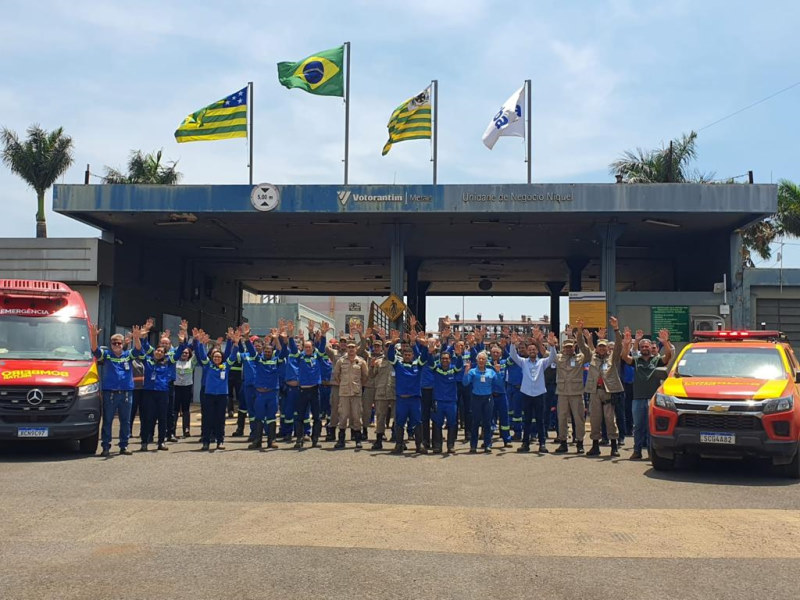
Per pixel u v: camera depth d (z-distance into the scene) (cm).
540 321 6981
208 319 3756
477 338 1717
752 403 1085
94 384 1313
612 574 615
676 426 1115
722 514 833
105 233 2611
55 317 1397
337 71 2439
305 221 2527
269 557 655
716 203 2230
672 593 570
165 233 2778
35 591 567
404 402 1369
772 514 835
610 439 1355
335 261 3459
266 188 2275
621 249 3064
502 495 941
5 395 1241
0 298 1394
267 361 1411
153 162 3925
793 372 1200
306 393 1439
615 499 921
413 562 643
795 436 1075
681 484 1043
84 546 690
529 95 2417
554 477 1096
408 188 2266
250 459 1259
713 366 1230
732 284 2553
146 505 863
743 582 596
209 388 1390
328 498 912
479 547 692
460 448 1475
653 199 2236
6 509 840
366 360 1517
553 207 2245
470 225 2600
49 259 2408
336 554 665
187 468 1150
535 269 3616
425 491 965
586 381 1429
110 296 2491
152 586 579
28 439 1241
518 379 1623
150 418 1374
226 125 2414
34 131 3844
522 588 579
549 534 739
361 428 1467
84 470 1126
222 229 2705
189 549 680
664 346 1387
